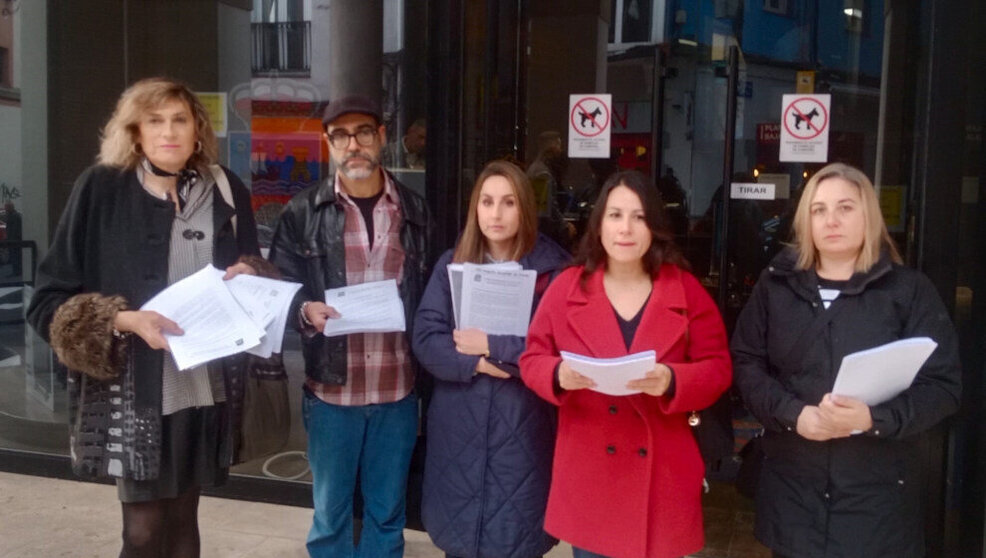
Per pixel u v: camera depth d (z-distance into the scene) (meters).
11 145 5.13
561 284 2.87
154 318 2.69
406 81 4.25
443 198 4.19
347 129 3.28
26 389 5.12
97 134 4.98
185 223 2.93
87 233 2.85
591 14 4.08
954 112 3.52
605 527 2.74
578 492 2.78
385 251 3.38
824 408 2.48
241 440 3.09
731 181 4.01
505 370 2.98
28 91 5.07
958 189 3.53
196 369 2.92
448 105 4.14
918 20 3.65
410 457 3.57
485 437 3.03
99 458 2.82
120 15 4.84
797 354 2.69
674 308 2.75
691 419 2.81
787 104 3.92
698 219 4.07
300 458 4.63
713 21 3.98
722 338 2.82
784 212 3.97
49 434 5.11
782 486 2.70
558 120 4.15
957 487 3.57
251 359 3.13
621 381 2.48
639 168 4.09
